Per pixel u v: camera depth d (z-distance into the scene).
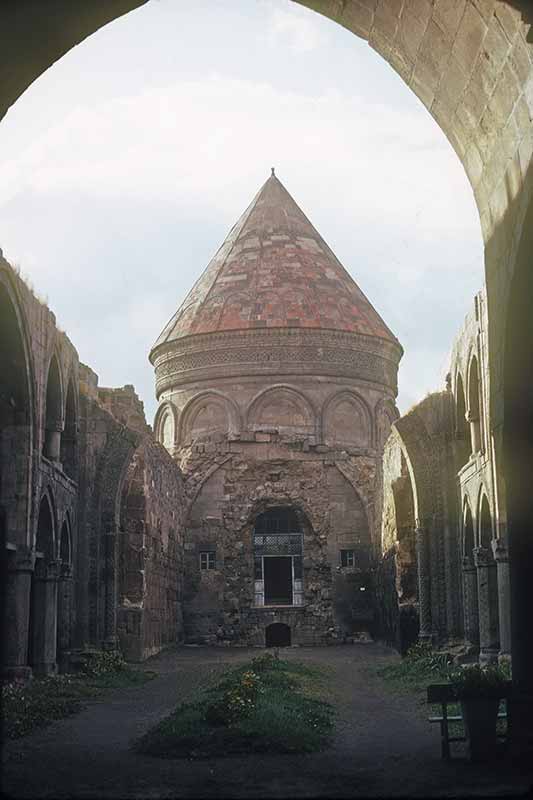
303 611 49.34
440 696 14.13
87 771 13.73
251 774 13.18
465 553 30.59
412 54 17.02
